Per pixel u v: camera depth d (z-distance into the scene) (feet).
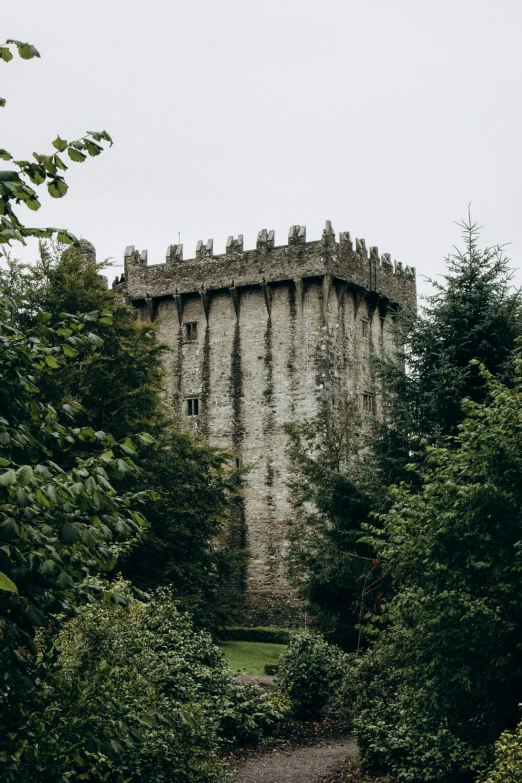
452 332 108.78
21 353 30.81
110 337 126.52
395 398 114.32
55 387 111.24
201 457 138.00
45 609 31.07
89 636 53.57
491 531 53.52
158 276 183.83
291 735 85.92
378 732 68.33
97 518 29.35
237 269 175.52
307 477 138.10
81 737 32.27
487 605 52.54
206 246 179.93
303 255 169.68
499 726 54.54
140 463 122.62
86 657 38.55
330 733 87.92
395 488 61.72
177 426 159.84
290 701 90.99
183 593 124.98
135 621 58.95
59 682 33.14
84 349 33.14
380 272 180.86
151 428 125.18
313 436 136.67
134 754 51.80
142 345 133.69
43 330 31.42
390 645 59.21
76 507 28.73
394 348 184.14
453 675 53.26
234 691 84.28
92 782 39.58
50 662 34.35
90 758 37.24
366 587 104.99
